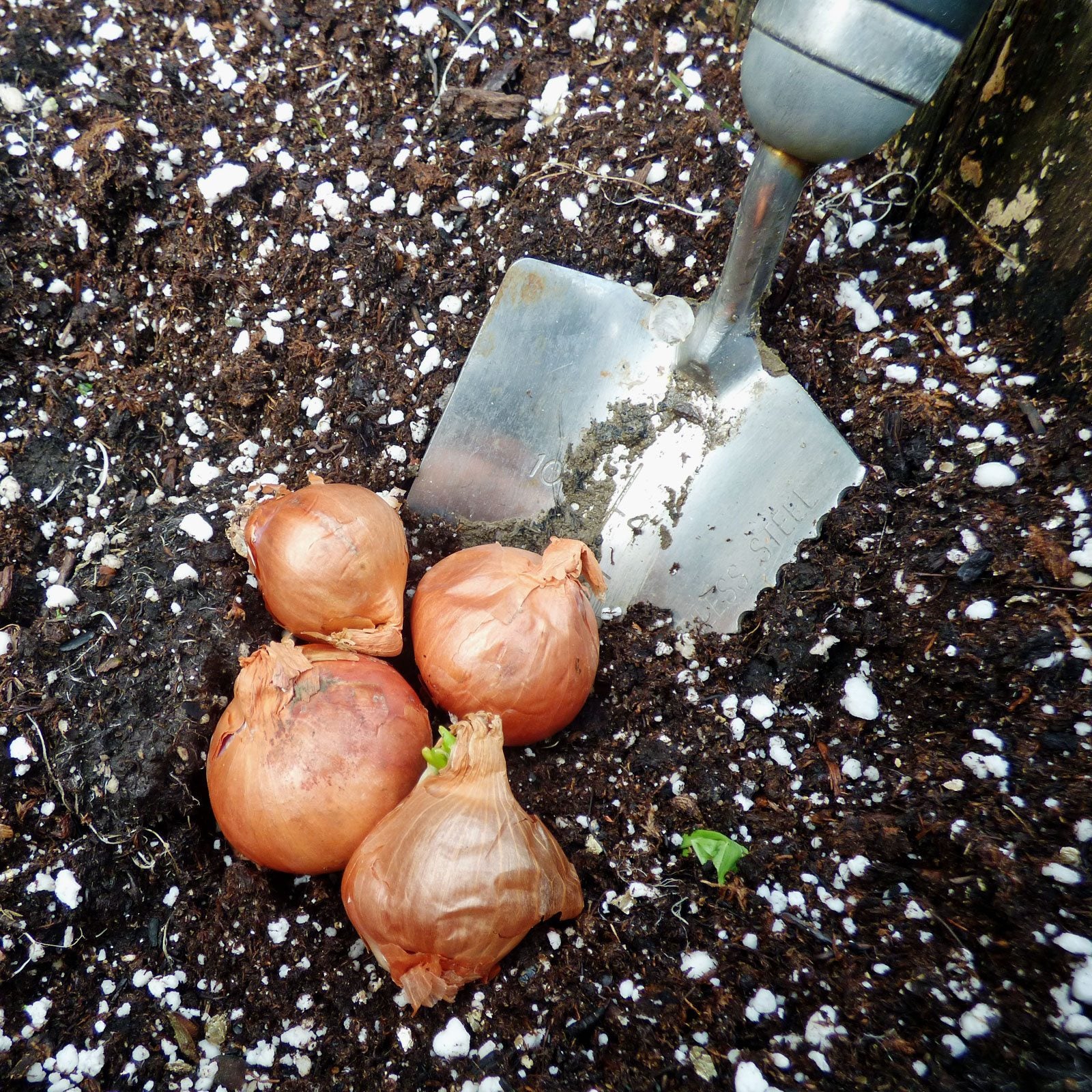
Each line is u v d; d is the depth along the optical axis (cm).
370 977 19
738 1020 18
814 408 21
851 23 15
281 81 26
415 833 17
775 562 22
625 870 20
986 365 22
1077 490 20
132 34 26
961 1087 16
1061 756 18
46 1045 19
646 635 22
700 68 25
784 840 19
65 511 23
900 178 24
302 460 24
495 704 19
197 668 21
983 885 18
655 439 22
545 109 25
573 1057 18
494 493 23
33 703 20
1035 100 21
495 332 22
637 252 24
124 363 25
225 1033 19
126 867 20
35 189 24
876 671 21
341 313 24
